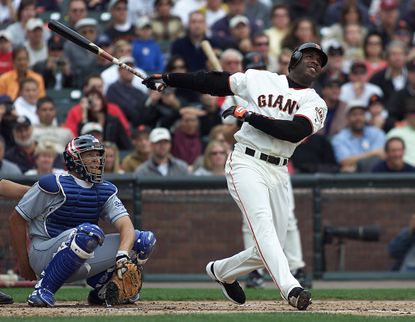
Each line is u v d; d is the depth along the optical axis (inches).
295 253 1435.8
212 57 1405.0
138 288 1046.4
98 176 1050.1
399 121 2130.9
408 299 1279.5
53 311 995.9
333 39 2369.6
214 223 1679.4
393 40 2373.3
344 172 1823.3
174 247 1672.0
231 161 1040.2
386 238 1734.7
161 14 2316.7
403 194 1736.0
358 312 1015.0
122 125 1919.3
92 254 1025.5
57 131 1819.6
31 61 2103.8
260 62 1485.0
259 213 1012.5
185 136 1898.4
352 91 2167.8
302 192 1708.9
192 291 1385.3
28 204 1042.1
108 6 2409.0
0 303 1083.9
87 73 2101.4
